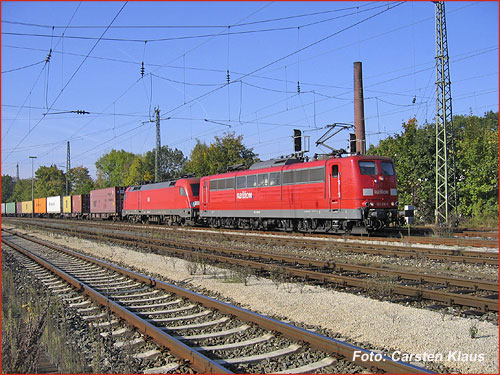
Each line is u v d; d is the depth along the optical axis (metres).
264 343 6.88
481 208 28.81
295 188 23.53
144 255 18.30
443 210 29.92
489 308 8.19
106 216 52.59
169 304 9.77
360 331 7.33
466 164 30.22
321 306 8.91
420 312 8.24
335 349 6.16
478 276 11.62
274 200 25.05
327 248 17.19
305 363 6.07
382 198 20.47
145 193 41.91
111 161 91.25
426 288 10.17
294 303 9.27
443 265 13.43
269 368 5.96
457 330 7.19
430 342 6.68
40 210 75.75
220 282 11.83
